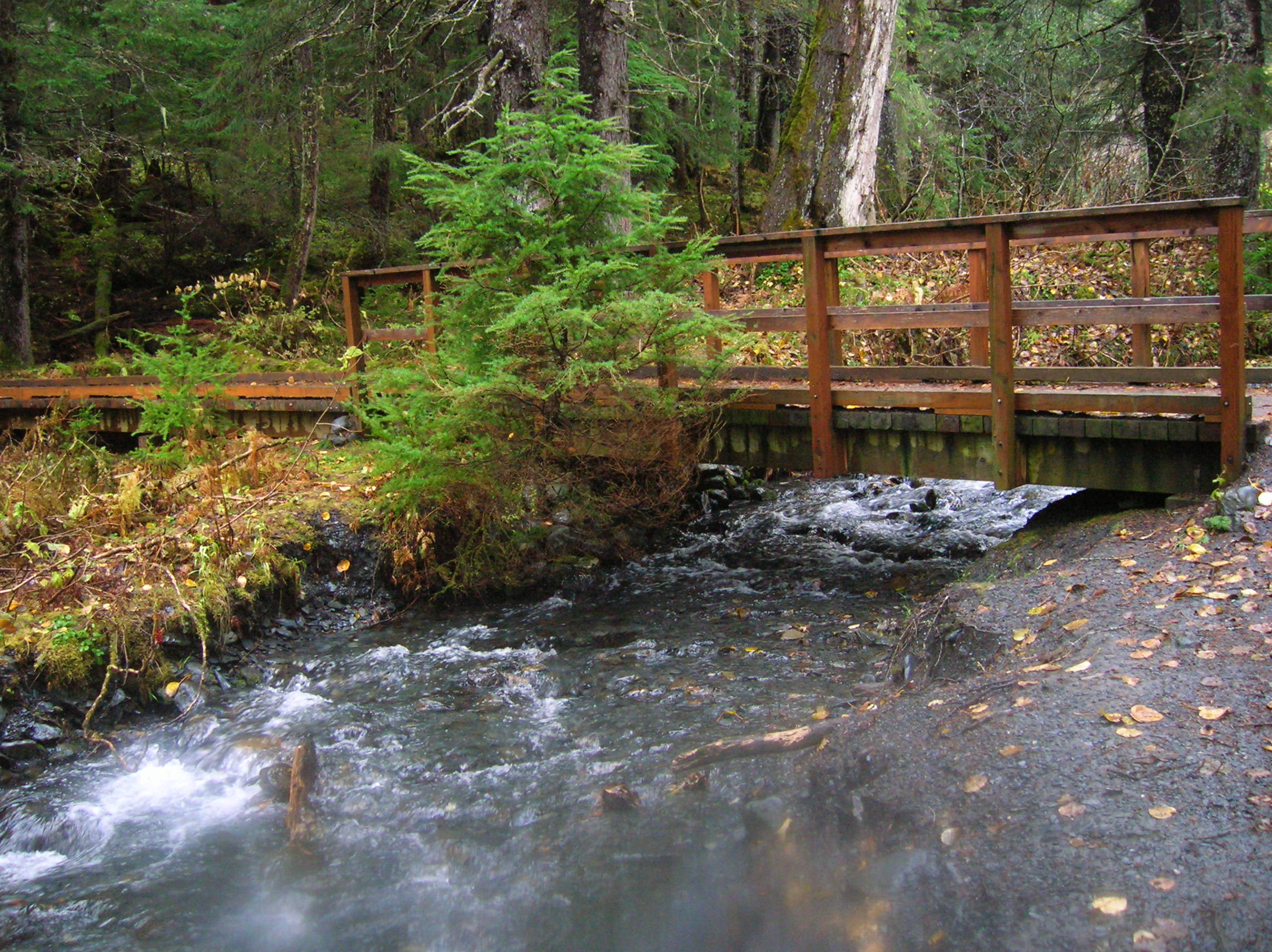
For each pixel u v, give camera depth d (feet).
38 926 12.77
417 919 12.53
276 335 50.24
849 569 25.23
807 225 44.83
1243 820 10.70
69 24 56.49
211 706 19.27
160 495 25.59
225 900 13.17
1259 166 50.49
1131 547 18.85
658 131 54.54
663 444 25.18
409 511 24.40
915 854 11.34
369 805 15.24
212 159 61.36
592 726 17.42
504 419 24.59
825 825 12.78
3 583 21.01
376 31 48.39
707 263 24.70
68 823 15.16
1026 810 11.50
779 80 71.05
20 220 53.93
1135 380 20.51
